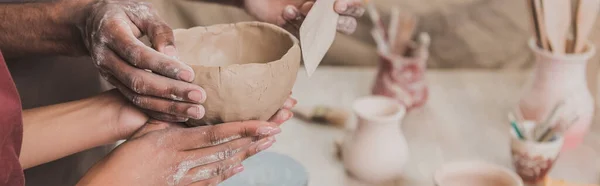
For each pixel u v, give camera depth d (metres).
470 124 1.37
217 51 0.82
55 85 1.04
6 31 0.91
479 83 1.58
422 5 1.82
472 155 1.25
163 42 0.71
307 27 0.72
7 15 0.90
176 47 0.78
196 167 0.75
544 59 1.24
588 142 1.30
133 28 0.75
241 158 0.77
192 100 0.68
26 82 1.00
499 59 1.90
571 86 1.23
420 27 1.86
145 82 0.69
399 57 1.38
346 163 1.18
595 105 1.41
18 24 0.89
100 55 0.73
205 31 0.81
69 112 0.85
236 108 0.71
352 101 1.46
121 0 0.78
